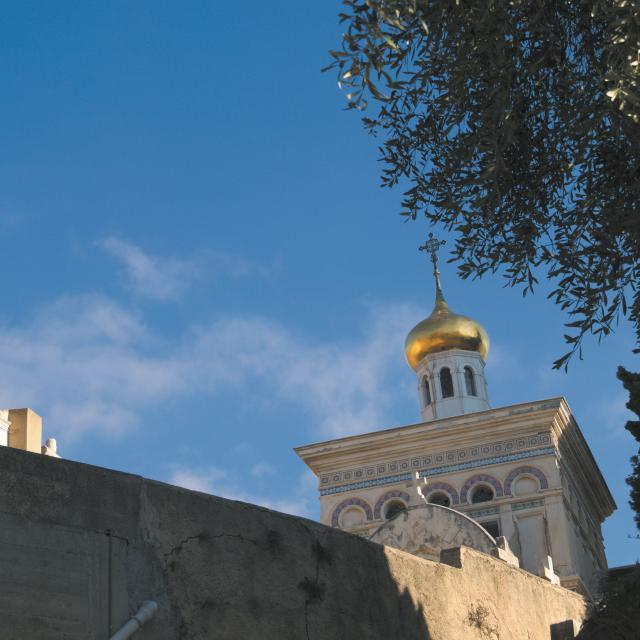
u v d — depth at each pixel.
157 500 10.97
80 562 10.10
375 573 13.42
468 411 54.78
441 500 48.59
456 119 12.30
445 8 11.50
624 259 12.34
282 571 12.05
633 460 17.56
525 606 16.59
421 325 57.16
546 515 46.94
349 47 10.94
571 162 12.69
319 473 50.84
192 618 10.88
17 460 9.98
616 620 13.30
